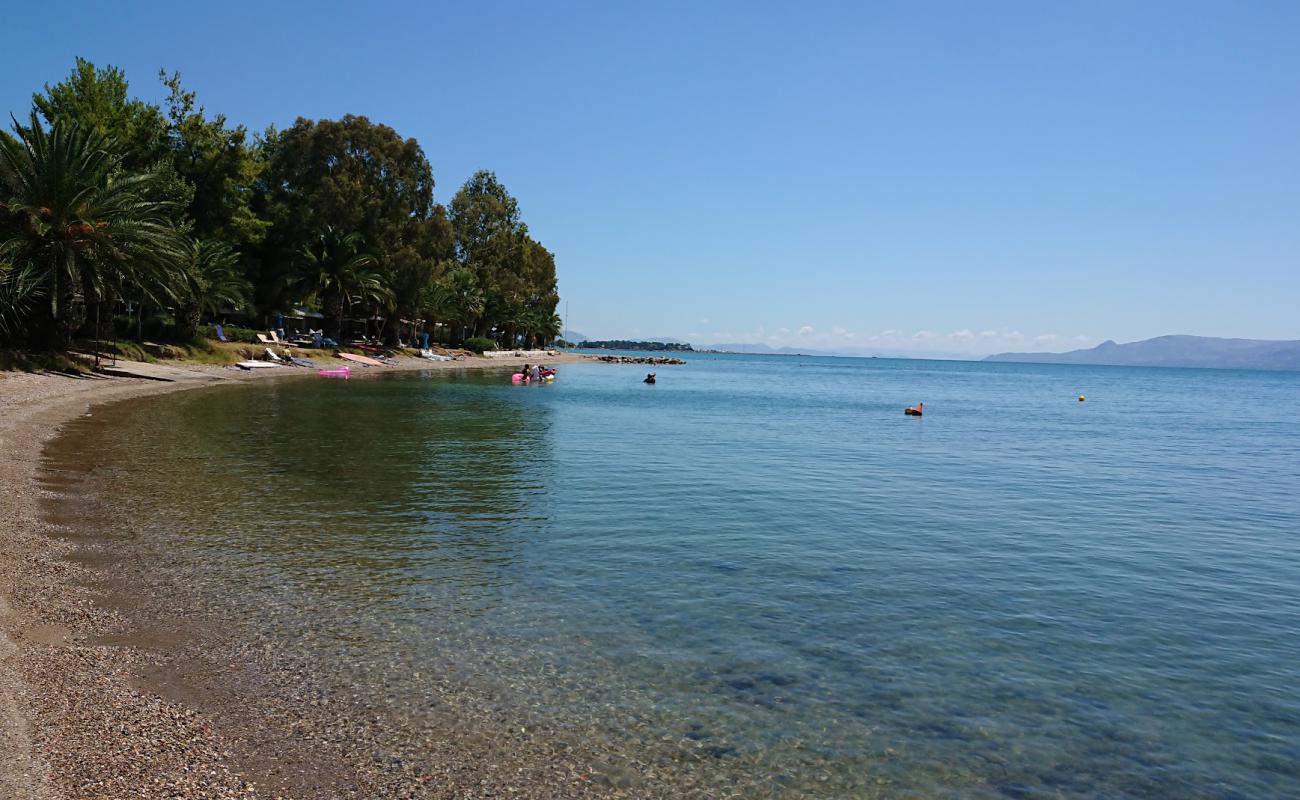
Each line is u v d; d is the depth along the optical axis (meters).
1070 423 44.81
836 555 12.68
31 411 25.17
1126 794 6.00
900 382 109.62
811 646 8.67
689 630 9.00
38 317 36.53
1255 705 7.56
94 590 9.42
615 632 8.85
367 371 66.50
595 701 7.14
